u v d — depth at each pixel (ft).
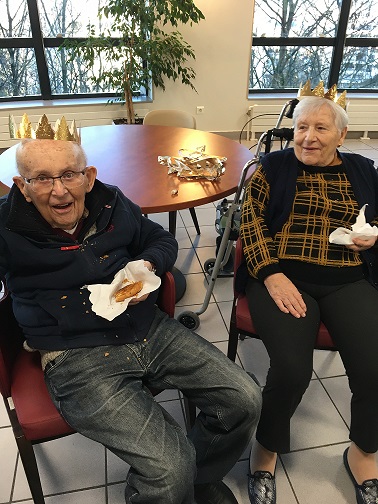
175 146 7.38
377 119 16.26
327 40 15.60
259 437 4.40
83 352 3.86
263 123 16.03
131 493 3.46
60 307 3.83
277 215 4.99
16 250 3.81
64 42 12.91
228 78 15.06
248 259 4.80
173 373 4.04
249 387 3.86
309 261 4.70
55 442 5.05
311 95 5.55
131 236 4.41
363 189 4.91
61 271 3.92
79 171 3.87
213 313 7.13
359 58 16.05
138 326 4.09
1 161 6.54
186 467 3.37
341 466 4.83
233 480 4.67
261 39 15.16
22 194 3.91
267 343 4.29
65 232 4.15
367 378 4.02
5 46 13.73
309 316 4.44
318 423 5.33
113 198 4.29
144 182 5.89
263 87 16.22
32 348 3.95
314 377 5.99
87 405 3.55
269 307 4.51
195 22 12.67
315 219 4.81
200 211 10.68
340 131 4.76
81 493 4.53
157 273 4.36
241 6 13.94
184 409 5.23
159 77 13.66
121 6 11.75
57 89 14.89
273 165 5.01
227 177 6.07
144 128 8.47
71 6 13.70
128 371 3.85
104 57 13.88
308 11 15.02
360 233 4.46
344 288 4.67
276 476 4.72
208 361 3.96
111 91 15.26
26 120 4.29
